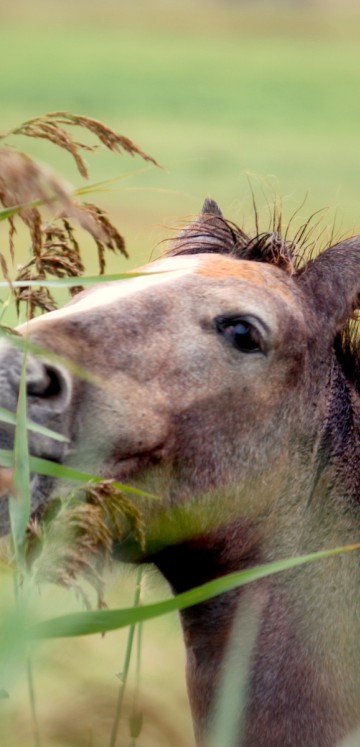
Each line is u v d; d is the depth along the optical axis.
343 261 9.86
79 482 8.23
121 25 167.62
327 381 9.70
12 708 10.12
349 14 186.00
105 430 8.41
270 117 68.19
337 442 9.64
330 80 92.25
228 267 9.43
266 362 9.16
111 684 12.27
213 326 8.98
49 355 7.45
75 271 9.27
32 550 7.91
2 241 26.59
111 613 6.82
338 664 9.22
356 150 52.50
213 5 191.75
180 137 56.97
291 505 9.45
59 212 9.23
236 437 9.12
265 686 9.21
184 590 9.80
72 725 11.15
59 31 152.62
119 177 7.57
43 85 81.50
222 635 9.52
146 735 11.47
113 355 8.57
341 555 9.44
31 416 8.01
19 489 7.12
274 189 15.40
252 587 9.44
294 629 9.27
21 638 6.49
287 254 9.88
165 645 13.94
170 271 9.29
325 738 9.09
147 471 8.78
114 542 8.98
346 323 9.85
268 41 144.62
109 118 65.25
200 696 9.62
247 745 9.22
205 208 10.75
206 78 92.19
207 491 9.09
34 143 50.41
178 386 8.81
